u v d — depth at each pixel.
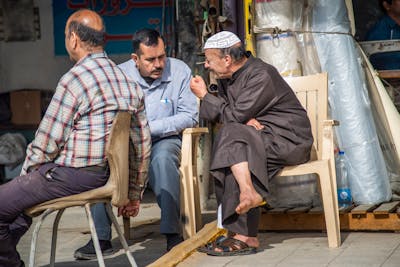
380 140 8.98
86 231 9.00
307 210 7.99
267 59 8.57
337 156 8.48
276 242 7.45
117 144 5.74
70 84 5.89
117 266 7.00
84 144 5.87
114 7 13.45
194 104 7.71
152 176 7.29
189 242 7.03
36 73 13.92
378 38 10.19
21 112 13.84
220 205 7.06
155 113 7.64
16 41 13.92
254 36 8.66
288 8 8.54
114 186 5.78
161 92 7.71
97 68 6.01
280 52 8.52
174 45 12.75
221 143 6.71
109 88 5.99
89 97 5.89
